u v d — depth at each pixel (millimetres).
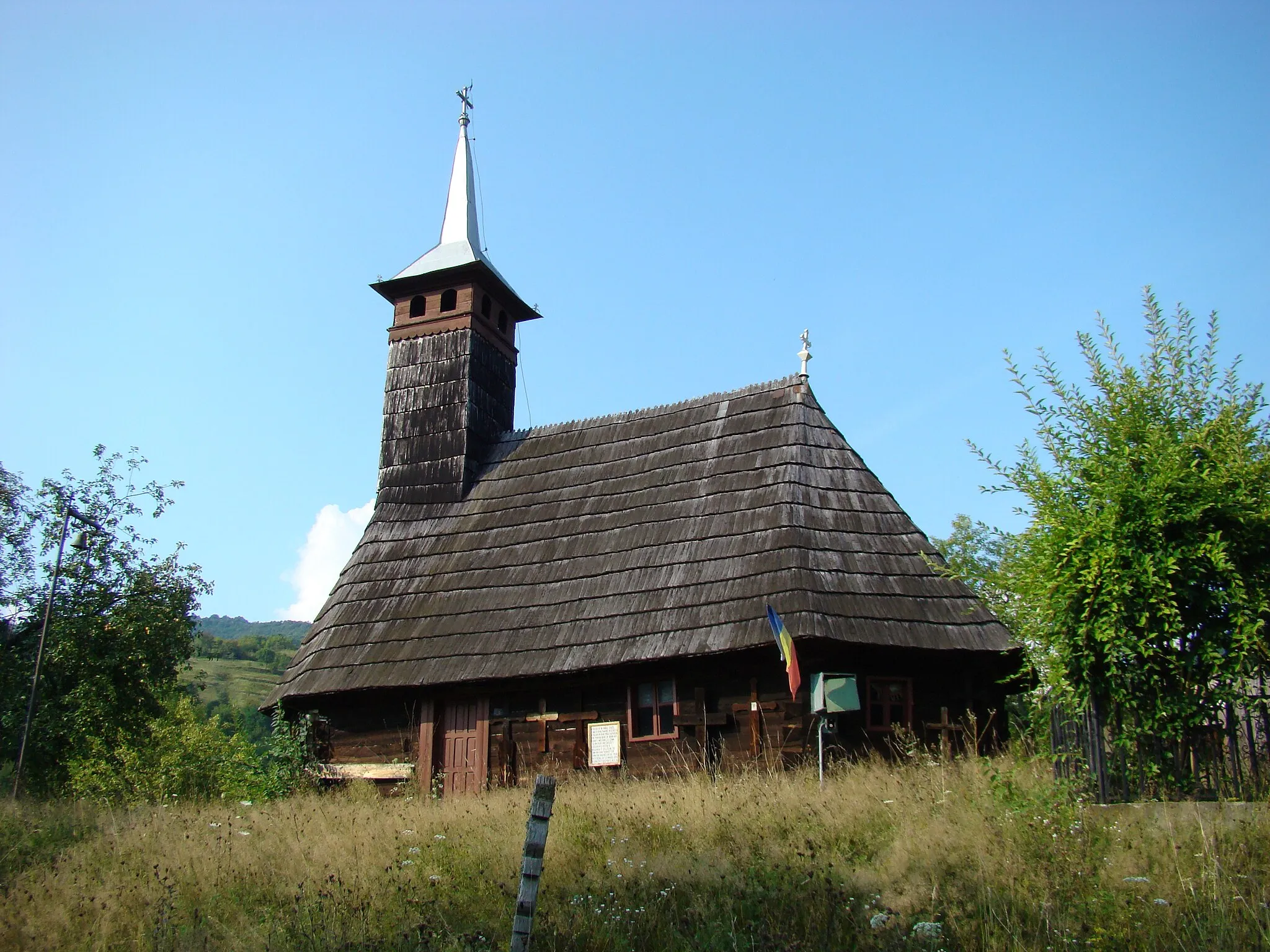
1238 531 9906
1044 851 8797
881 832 10602
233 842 12703
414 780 19797
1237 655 9555
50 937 9469
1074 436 10984
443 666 19734
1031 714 11336
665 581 19141
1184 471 10016
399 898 9883
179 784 24594
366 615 21656
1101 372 11070
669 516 20562
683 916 8883
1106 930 7465
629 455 22766
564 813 12258
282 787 20250
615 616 19000
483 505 23328
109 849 12781
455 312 25453
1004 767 11406
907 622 17172
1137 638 9938
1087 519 10367
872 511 19172
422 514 23688
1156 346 10984
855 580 17812
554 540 21453
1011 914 7934
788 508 19109
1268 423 10391
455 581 21578
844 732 16875
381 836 12469
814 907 8602
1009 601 11258
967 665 17500
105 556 27875
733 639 17219
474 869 10539
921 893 8555
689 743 17719
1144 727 9844
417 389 25141
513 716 19516
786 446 20578
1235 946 7051
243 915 9766
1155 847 8602
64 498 27906
